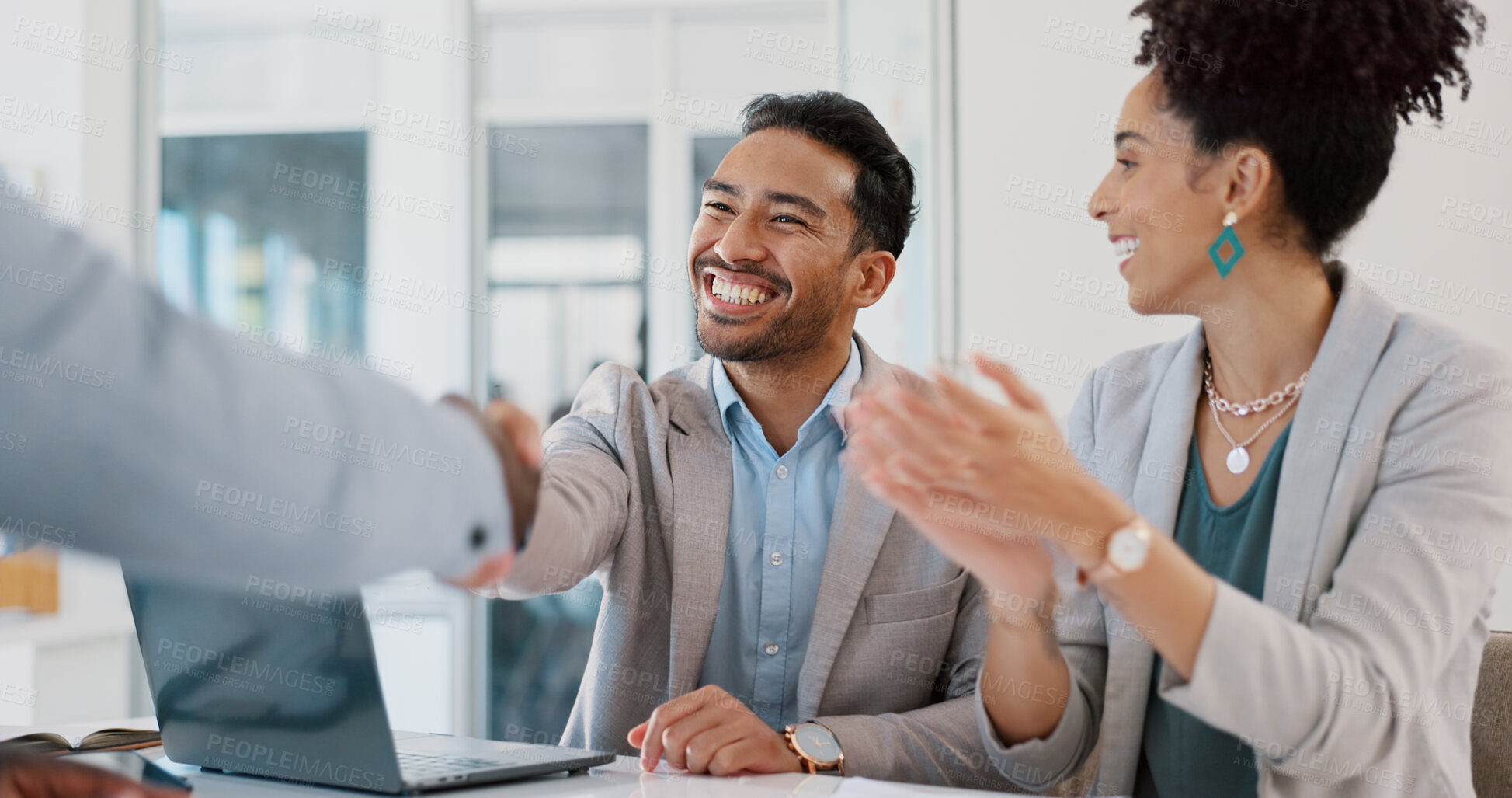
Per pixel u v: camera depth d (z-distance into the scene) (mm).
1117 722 1229
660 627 1411
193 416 388
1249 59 1133
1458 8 1146
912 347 2990
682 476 1415
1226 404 1272
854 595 1357
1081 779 1328
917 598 1381
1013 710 1112
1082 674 1278
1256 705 898
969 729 1215
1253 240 1193
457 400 567
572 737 1454
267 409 409
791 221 1385
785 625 1425
